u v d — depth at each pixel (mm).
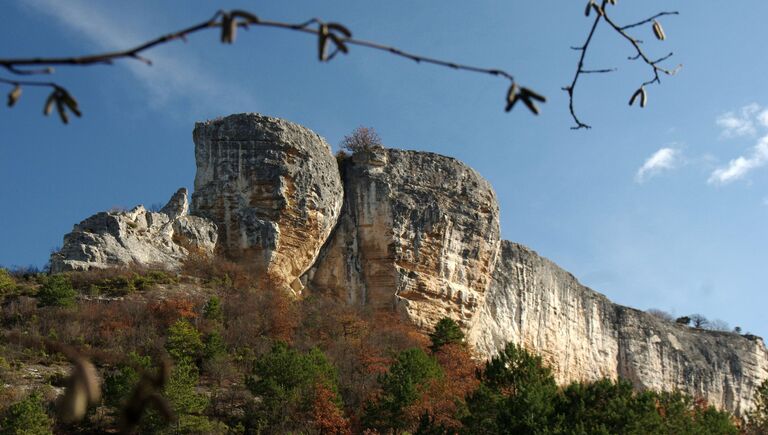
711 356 79438
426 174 60969
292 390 36125
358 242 58375
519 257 67188
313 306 51656
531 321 66188
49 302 44469
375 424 35250
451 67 4516
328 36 4285
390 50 4434
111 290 47188
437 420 34156
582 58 5734
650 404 30641
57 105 4145
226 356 41344
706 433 32750
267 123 57219
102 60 4012
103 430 33219
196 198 55969
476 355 54906
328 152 59562
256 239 54062
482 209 61469
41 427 30547
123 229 51625
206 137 57188
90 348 40469
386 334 51031
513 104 4445
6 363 37562
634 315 76500
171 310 44938
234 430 34750
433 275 57812
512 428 29375
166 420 4461
